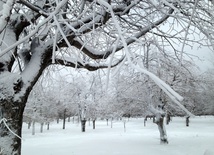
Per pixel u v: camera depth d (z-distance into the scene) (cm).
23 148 1652
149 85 1609
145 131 2950
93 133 2961
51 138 2500
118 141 1864
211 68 1634
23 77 313
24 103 306
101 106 3156
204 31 293
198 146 1508
